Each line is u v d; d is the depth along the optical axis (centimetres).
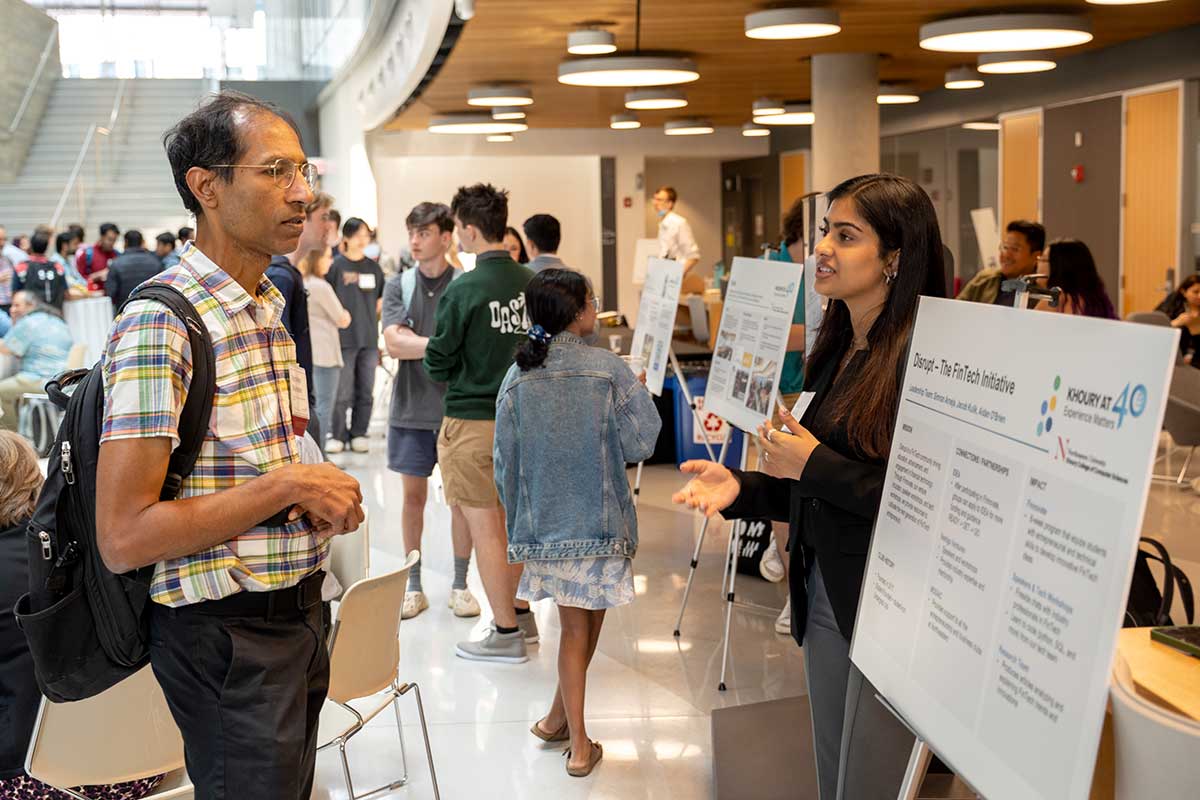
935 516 179
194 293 198
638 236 2084
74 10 2145
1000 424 160
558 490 384
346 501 198
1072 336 143
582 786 383
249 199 199
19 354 918
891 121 1572
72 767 280
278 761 197
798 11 745
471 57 988
